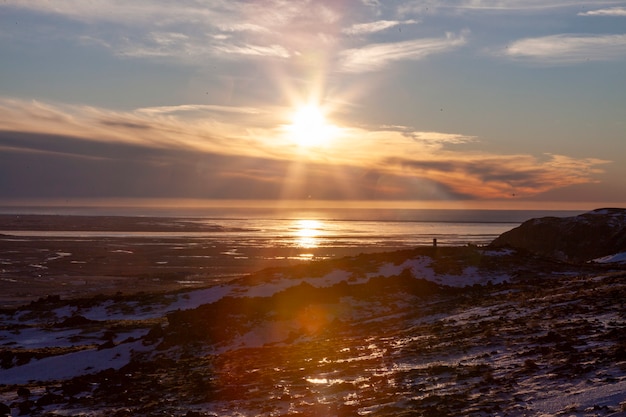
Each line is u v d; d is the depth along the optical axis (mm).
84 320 36156
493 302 30328
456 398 13703
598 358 15312
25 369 26312
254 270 87875
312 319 30609
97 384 20922
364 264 43750
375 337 24969
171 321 30141
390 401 14383
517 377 14922
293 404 15188
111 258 104875
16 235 168875
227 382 18609
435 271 41844
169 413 15375
